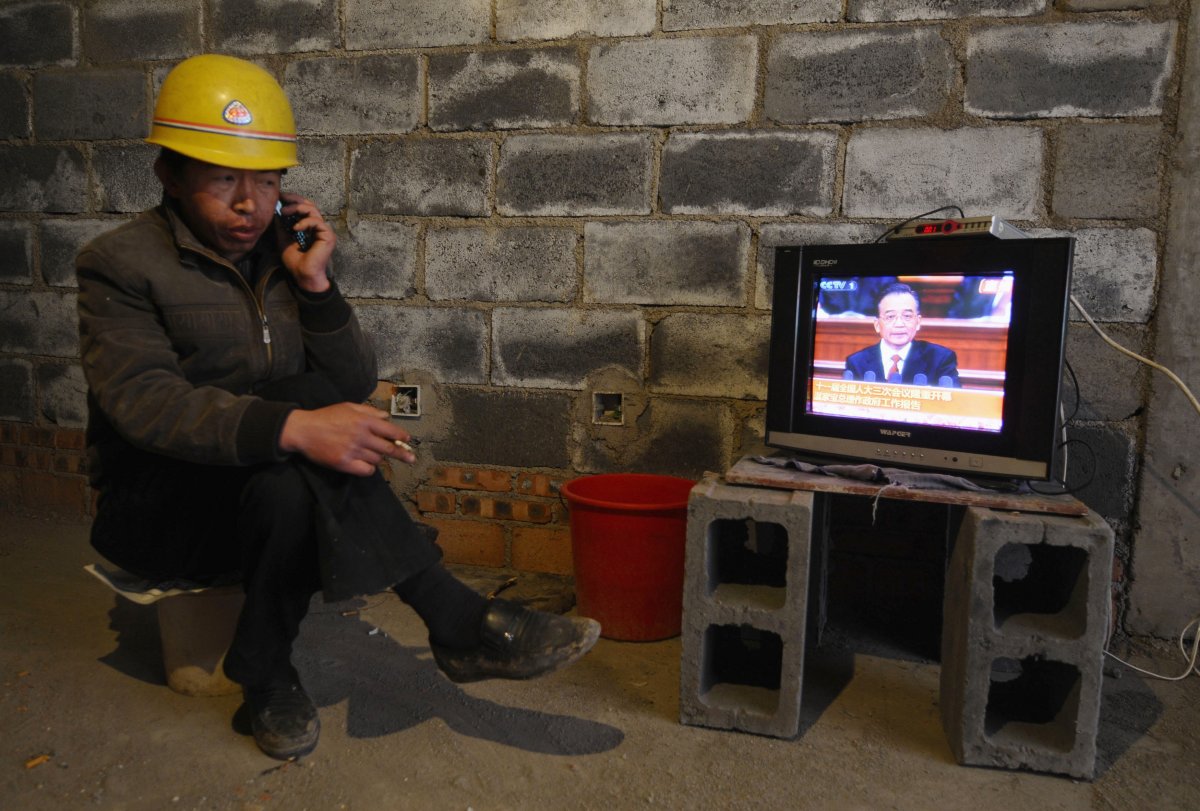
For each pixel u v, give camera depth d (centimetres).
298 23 264
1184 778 157
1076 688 156
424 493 270
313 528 144
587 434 254
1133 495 217
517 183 252
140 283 149
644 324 247
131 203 287
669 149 240
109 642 204
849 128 228
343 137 264
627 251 246
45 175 295
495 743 164
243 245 156
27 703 173
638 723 174
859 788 152
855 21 224
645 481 239
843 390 193
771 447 220
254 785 147
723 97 235
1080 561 158
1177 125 205
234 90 148
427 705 178
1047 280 165
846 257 191
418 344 265
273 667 158
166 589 165
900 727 175
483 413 262
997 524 155
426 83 256
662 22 237
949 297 178
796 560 164
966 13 217
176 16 275
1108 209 212
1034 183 216
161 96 151
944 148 221
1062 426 199
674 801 146
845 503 235
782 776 155
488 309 258
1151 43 205
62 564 260
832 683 195
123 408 140
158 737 161
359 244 266
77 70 287
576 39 244
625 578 212
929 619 232
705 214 239
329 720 170
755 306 238
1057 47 212
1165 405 211
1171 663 207
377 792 146
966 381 176
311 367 169
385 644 207
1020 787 154
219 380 159
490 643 150
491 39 250
